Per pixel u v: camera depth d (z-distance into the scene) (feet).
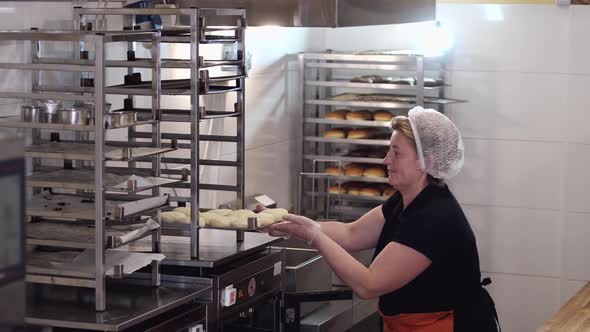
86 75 11.04
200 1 11.86
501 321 17.85
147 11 10.18
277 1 11.43
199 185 11.23
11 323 5.81
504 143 17.52
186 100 13.50
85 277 8.67
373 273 9.40
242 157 11.28
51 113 8.98
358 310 13.30
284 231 10.11
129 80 10.43
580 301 13.55
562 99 17.13
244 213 10.58
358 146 17.89
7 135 5.80
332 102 16.71
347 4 11.26
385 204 10.48
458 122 17.70
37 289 9.46
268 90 16.11
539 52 17.16
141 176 9.92
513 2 17.20
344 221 16.76
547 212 17.42
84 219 9.19
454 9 17.49
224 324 10.21
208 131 13.97
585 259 17.29
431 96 17.60
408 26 17.84
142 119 9.50
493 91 17.46
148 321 9.08
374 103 16.49
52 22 10.57
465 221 9.58
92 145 9.26
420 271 9.36
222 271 10.18
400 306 9.66
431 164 9.48
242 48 10.98
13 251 5.82
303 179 17.24
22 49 10.09
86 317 8.43
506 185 17.58
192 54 10.07
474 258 9.60
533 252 17.56
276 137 16.58
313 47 18.12
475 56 17.47
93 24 11.16
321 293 11.86
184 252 10.35
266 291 11.05
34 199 9.42
